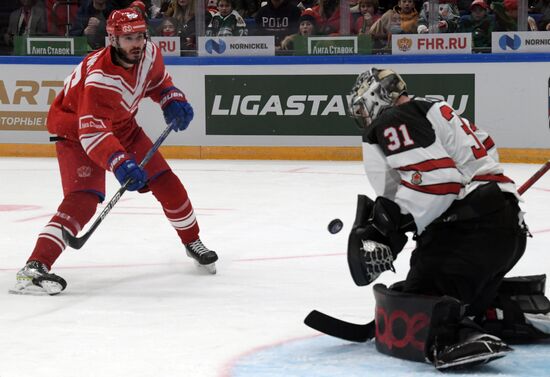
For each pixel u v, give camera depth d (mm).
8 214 21391
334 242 17719
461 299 9750
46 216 21109
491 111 29125
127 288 14102
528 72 28750
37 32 31938
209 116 30828
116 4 31703
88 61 14070
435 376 9281
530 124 28891
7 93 32062
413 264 9961
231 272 15203
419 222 9398
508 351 9086
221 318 12055
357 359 9953
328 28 30219
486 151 10008
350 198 23125
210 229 19234
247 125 30625
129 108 14375
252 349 10492
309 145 30359
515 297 10539
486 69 29031
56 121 14242
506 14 28891
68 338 11133
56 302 13164
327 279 14539
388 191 9711
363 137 9781
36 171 28688
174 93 15164
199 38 30766
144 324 11797
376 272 9656
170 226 19672
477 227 9641
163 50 31016
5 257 16625
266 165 29375
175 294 13633
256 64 30328
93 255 16734
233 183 25828
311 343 10711
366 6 29891
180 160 30859
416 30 29672
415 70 29484
